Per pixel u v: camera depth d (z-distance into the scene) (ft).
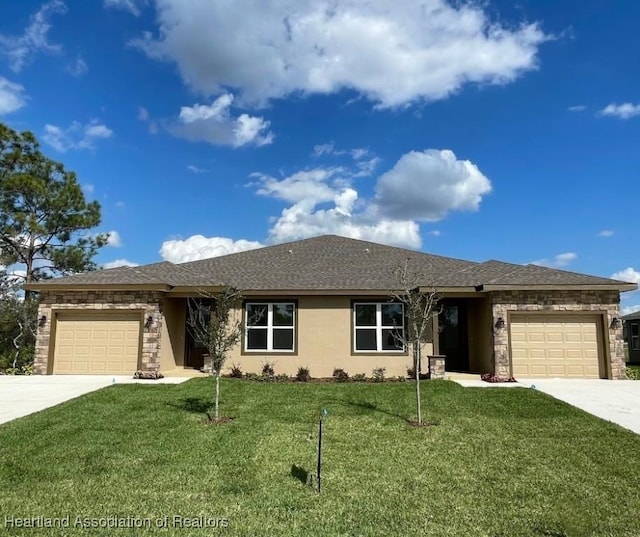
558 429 31.58
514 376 53.16
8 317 70.85
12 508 18.44
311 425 32.07
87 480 21.76
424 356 55.72
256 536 16.31
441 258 71.26
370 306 57.77
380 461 24.98
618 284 52.90
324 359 56.90
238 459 24.95
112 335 55.67
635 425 32.58
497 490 21.17
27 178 75.10
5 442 27.68
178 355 61.98
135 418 33.47
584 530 17.25
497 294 53.98
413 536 16.60
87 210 84.28
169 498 19.71
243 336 52.16
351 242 79.36
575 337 53.72
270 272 64.18
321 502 19.54
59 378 52.37
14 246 78.07
